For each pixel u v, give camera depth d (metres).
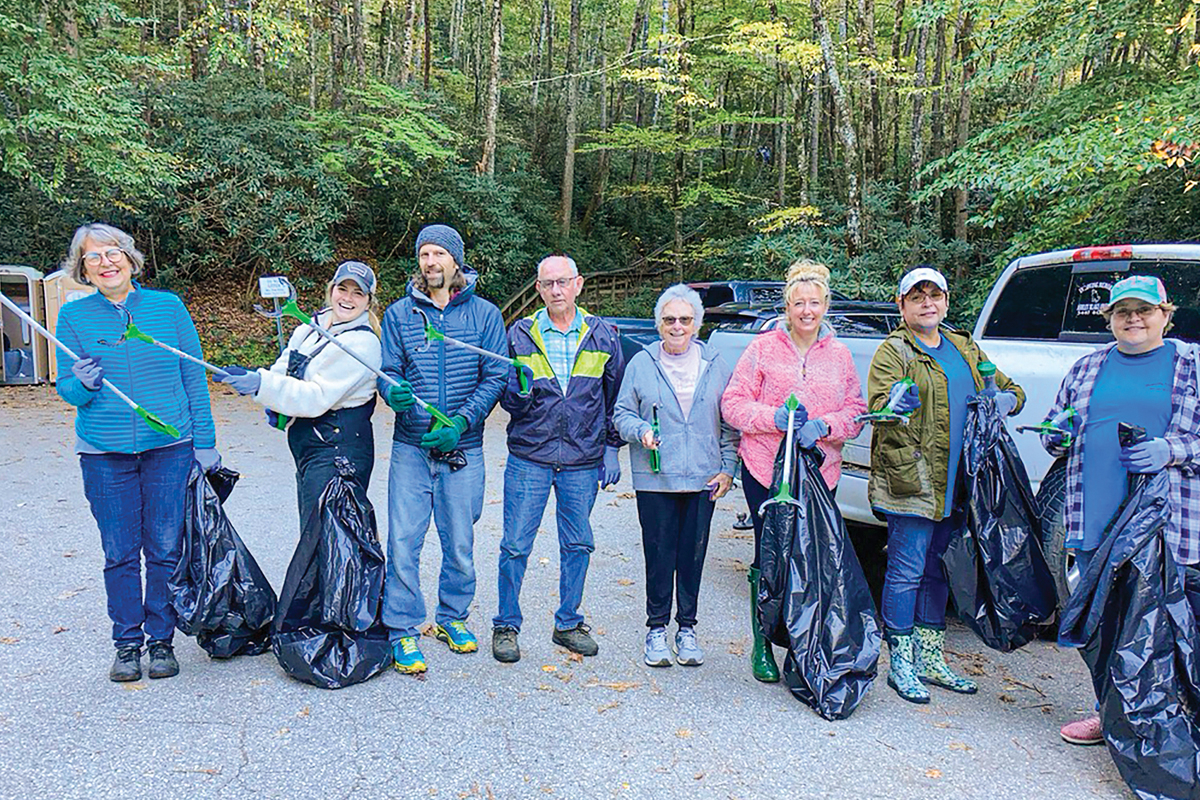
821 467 3.57
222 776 2.77
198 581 3.48
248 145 15.80
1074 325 4.24
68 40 13.21
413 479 3.65
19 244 15.10
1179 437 2.88
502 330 3.80
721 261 20.55
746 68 21.34
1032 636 3.43
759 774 2.88
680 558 3.77
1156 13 8.63
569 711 3.30
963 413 3.47
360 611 3.46
